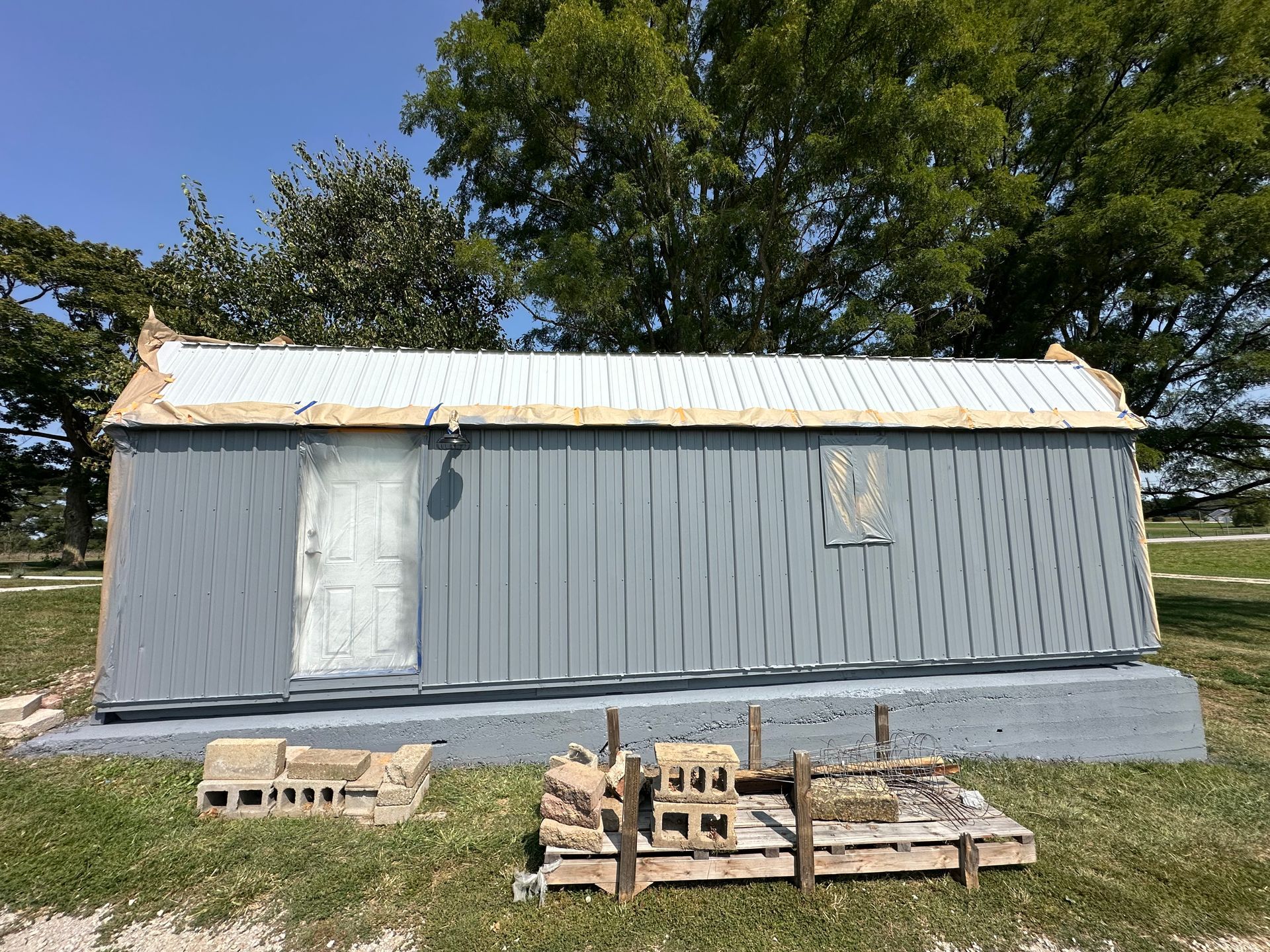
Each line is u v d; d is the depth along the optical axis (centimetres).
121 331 2334
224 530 553
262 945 344
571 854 387
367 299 1600
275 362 636
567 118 1349
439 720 545
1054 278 1287
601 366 695
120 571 537
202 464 558
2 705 583
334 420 572
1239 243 1094
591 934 352
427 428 591
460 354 688
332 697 554
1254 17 1126
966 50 1153
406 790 455
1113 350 1154
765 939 350
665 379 681
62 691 684
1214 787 540
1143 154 1101
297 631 553
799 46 1062
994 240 1202
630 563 601
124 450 549
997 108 1241
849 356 746
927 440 656
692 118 1099
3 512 2709
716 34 1395
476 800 489
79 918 362
